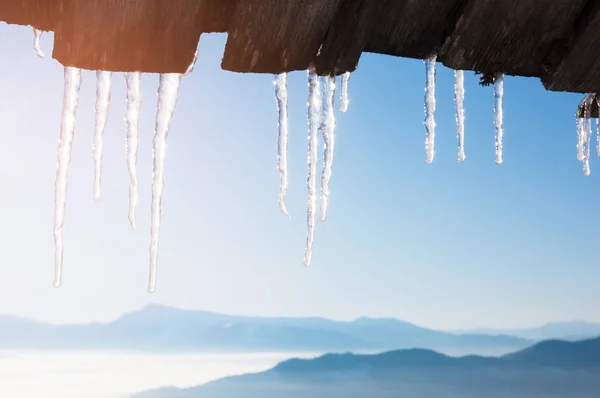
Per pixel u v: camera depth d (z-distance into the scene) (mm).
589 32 2053
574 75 2166
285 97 2439
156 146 2566
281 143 2578
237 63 1922
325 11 1836
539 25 2045
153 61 1830
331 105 2537
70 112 2455
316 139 2629
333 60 1961
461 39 2010
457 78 2859
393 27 1959
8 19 1751
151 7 1744
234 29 1832
